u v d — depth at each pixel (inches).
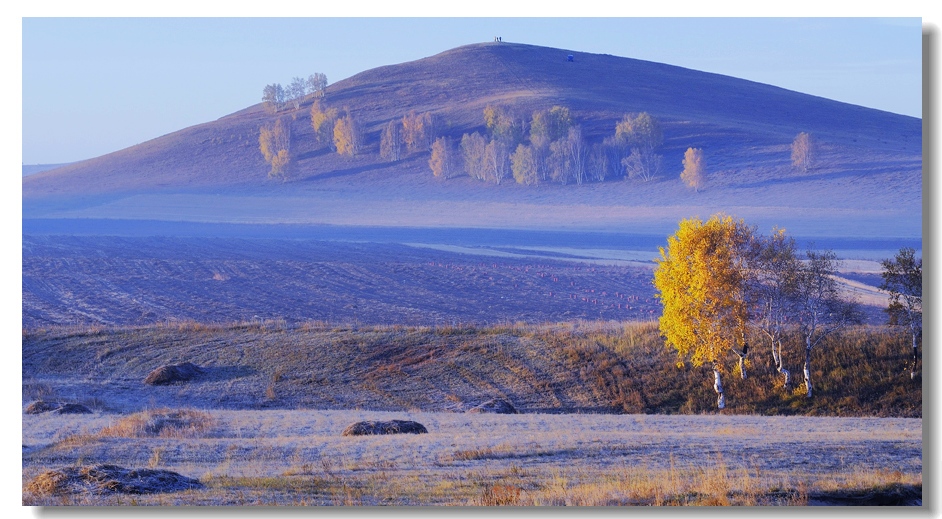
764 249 2832.2
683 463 1508.4
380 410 2513.5
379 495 1341.0
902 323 2792.8
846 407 2551.7
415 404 2588.6
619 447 1620.3
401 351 3034.0
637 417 2188.7
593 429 1899.6
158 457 1589.6
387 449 1626.5
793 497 1342.3
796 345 2832.2
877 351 2751.0
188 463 1553.9
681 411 2596.0
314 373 2851.9
